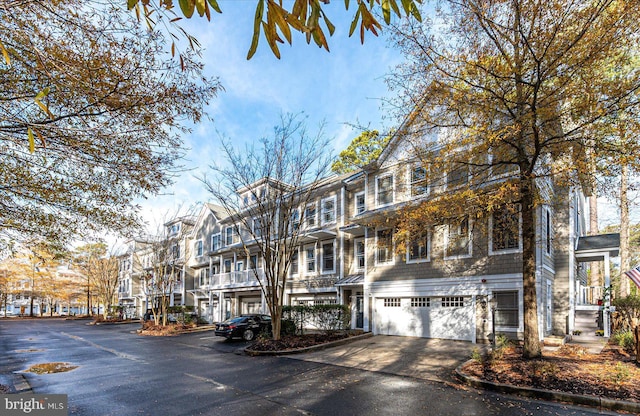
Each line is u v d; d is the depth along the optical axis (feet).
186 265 110.52
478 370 28.71
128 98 15.99
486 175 33.86
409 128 37.91
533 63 27.02
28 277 145.18
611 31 23.94
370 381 28.17
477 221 36.55
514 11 27.12
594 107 25.34
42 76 14.67
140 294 133.80
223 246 95.66
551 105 26.50
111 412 21.16
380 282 54.80
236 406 22.07
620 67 27.25
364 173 61.67
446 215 31.55
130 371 33.17
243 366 35.06
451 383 27.22
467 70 28.27
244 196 74.49
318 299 69.26
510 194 28.99
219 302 90.22
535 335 29.73
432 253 49.67
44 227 20.07
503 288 42.63
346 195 67.15
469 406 21.83
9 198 18.49
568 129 29.91
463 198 29.94
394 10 6.86
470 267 45.73
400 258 52.90
